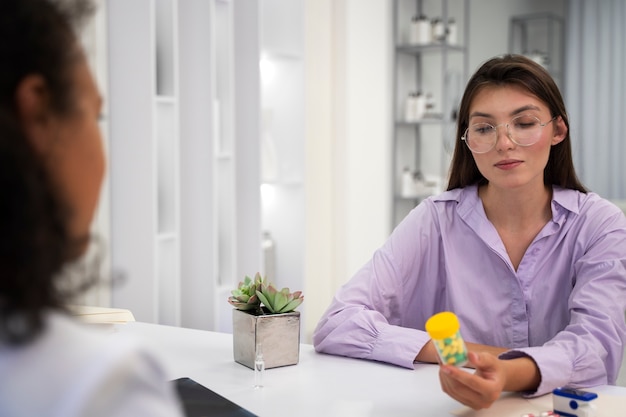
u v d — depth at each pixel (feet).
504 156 4.74
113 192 9.42
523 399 3.94
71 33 1.61
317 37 13.61
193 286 10.25
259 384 4.15
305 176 12.32
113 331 4.97
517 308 5.17
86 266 1.67
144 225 9.25
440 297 5.57
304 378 4.33
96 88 1.72
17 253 1.45
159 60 9.51
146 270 9.27
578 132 23.24
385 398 3.93
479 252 5.31
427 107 17.08
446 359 3.51
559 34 23.59
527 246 5.19
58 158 1.58
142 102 9.13
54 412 1.38
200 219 10.14
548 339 5.16
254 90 10.93
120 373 1.44
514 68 4.72
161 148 9.59
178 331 5.53
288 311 4.63
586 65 23.07
